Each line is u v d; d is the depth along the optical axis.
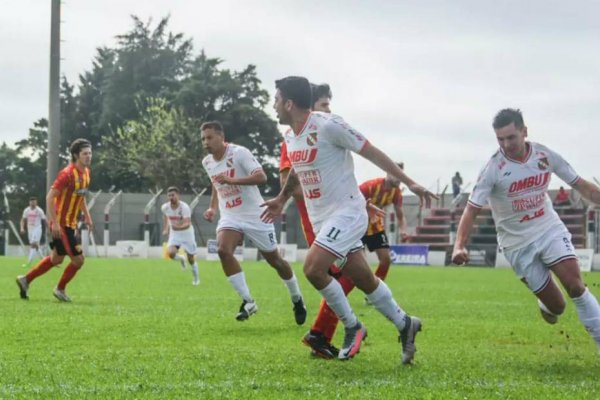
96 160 89.50
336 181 9.38
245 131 86.44
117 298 19.25
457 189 56.19
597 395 7.46
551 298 10.31
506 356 10.24
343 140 9.21
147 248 54.47
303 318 13.59
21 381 7.88
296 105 9.36
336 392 7.43
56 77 44.34
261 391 7.45
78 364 9.00
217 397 7.14
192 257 25.81
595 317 9.84
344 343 9.62
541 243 9.98
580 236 49.50
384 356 10.02
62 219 17.84
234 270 13.79
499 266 49.81
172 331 12.55
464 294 22.84
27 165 88.81
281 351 10.34
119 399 7.03
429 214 56.62
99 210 59.06
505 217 10.12
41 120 90.56
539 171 9.88
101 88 100.69
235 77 87.94
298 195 12.25
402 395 7.32
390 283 28.58
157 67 99.81
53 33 44.28
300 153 9.41
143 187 87.38
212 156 14.73
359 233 9.38
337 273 11.48
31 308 16.08
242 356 9.80
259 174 14.23
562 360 9.94
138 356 9.71
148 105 93.62
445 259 50.53
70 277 18.00
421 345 11.38
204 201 59.97
